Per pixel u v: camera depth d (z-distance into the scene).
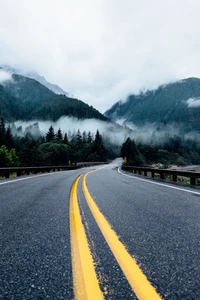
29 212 4.29
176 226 3.35
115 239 2.70
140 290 1.57
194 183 10.08
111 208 4.70
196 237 2.82
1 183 10.49
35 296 1.51
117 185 9.80
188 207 4.88
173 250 2.37
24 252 2.30
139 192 7.46
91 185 9.66
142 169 18.77
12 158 57.69
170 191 7.87
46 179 13.19
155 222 3.57
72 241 2.63
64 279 1.74
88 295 1.50
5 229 3.16
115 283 1.66
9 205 5.02
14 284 1.67
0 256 2.20
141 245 2.51
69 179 13.23
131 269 1.90
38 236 2.83
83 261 2.06
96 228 3.20
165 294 1.52
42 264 2.01
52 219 3.75
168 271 1.87
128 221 3.62
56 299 1.47
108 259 2.11
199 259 2.14
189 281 1.71
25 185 9.55
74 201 5.52
